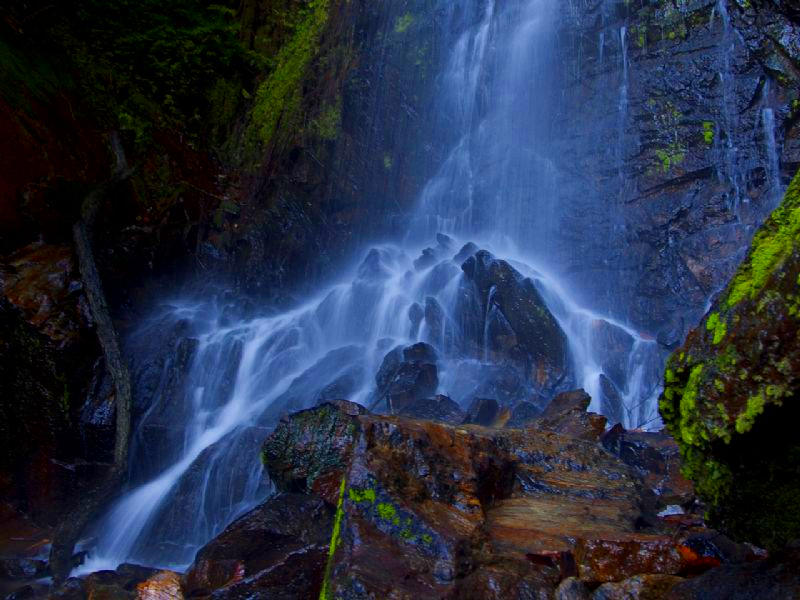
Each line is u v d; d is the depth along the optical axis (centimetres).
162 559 560
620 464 424
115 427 616
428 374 681
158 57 912
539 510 347
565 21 1345
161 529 585
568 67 1338
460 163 1437
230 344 806
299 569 323
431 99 1416
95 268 671
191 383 743
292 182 1100
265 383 813
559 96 1341
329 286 1115
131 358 713
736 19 1140
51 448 590
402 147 1338
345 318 995
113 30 862
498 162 1391
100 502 579
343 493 291
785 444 204
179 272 881
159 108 930
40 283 621
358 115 1239
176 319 801
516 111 1397
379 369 773
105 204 759
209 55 959
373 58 1255
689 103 1170
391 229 1279
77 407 610
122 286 777
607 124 1259
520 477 388
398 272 1107
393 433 322
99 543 564
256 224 1001
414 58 1359
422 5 1344
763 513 220
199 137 988
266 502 387
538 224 1308
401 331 964
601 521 335
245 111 1032
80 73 828
